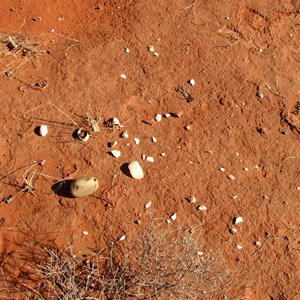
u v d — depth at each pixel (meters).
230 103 1.87
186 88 1.89
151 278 1.43
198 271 1.40
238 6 2.17
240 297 1.49
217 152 1.75
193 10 2.12
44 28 2.00
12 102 1.78
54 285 1.40
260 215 1.64
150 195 1.64
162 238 1.49
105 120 1.77
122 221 1.58
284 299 1.50
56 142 1.71
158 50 1.98
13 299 1.44
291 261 1.56
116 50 1.95
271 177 1.72
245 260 1.55
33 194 1.60
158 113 1.81
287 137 1.83
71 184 1.59
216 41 2.04
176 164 1.71
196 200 1.64
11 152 1.68
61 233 1.55
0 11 2.03
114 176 1.66
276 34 2.12
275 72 1.99
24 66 1.87
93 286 1.46
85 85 1.84
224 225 1.60
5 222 1.55
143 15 2.08
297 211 1.66
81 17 2.05
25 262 1.49
